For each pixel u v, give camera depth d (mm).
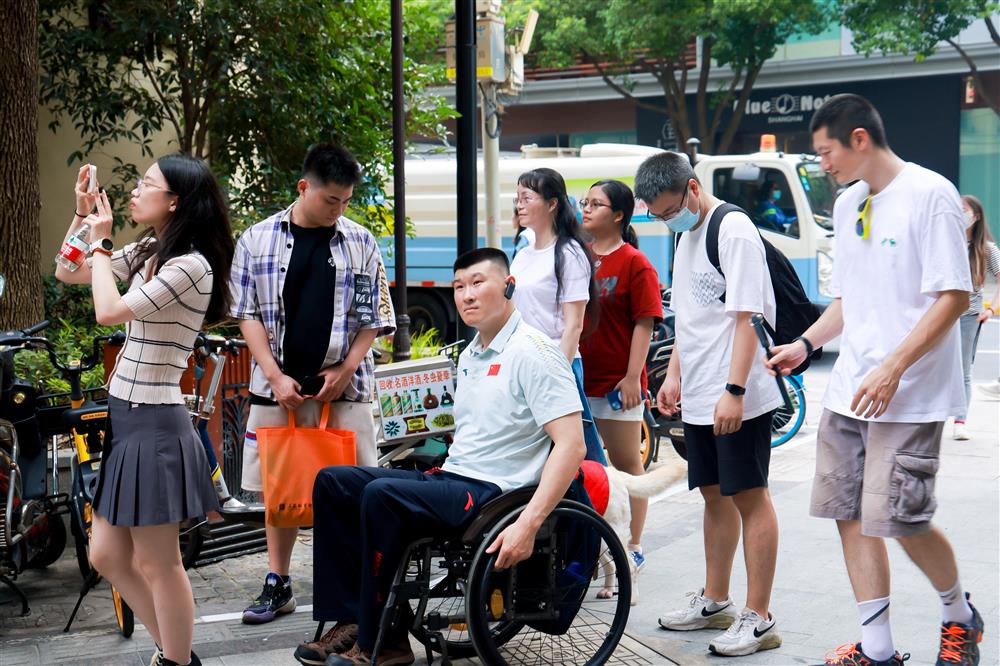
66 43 8047
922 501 3410
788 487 7023
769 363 3805
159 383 3449
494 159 9297
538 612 3834
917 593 4695
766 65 25484
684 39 22781
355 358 4617
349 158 4480
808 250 12523
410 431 5477
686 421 4273
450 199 13352
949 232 3346
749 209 12852
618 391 5035
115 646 4246
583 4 23438
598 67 25266
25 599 4652
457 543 3777
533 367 3703
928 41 21484
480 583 3547
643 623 4469
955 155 24391
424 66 9547
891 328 3486
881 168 3494
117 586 3621
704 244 4133
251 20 8414
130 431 3428
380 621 3646
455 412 4008
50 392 6570
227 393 5430
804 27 22406
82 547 4816
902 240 3438
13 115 7031
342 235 4637
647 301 4949
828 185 12961
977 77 22906
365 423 4777
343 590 3801
